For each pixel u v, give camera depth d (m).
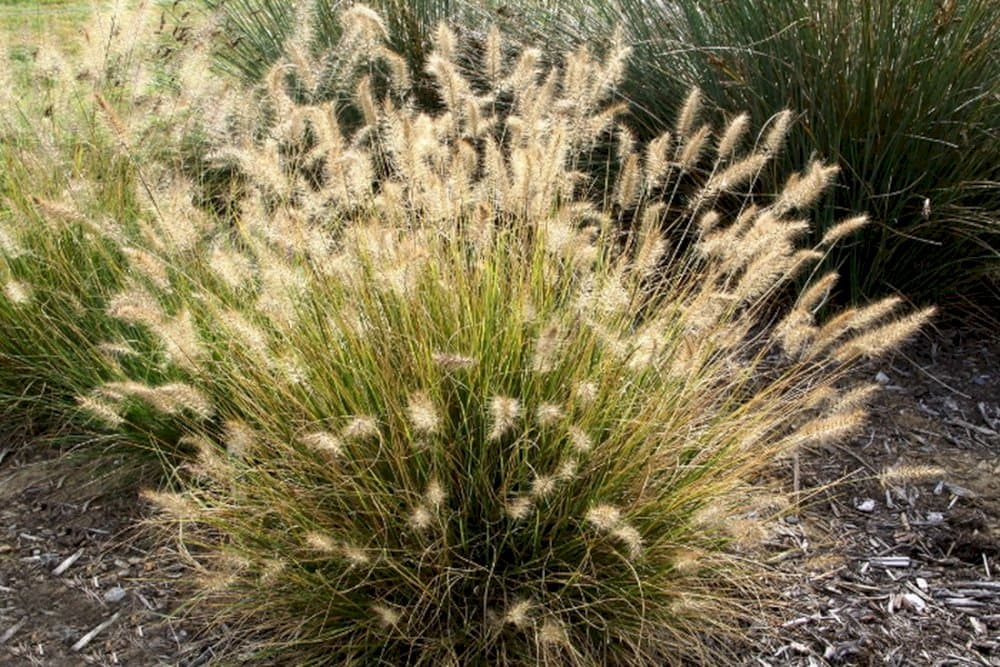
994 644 2.87
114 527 3.34
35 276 3.82
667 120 4.86
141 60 4.50
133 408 3.46
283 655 2.80
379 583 2.79
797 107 4.41
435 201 3.02
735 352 3.25
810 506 3.39
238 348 3.19
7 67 4.30
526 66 3.57
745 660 2.82
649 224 3.29
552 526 2.82
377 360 2.88
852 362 4.19
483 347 2.87
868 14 4.12
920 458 3.67
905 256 4.37
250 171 3.33
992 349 4.26
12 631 2.93
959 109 4.16
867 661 2.81
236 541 2.91
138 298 2.91
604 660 2.72
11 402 3.84
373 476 2.71
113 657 2.84
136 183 4.06
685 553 2.72
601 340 2.95
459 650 2.77
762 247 3.13
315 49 5.42
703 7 4.66
